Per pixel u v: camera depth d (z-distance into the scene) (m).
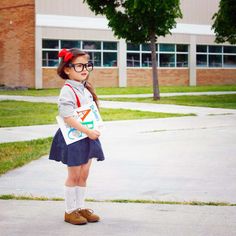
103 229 5.18
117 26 25.39
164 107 20.97
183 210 5.86
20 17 41.03
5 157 9.50
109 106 21.53
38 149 10.38
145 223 5.38
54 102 24.52
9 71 42.22
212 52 48.97
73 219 5.34
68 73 5.31
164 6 24.41
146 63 45.06
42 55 40.66
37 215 5.67
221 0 26.78
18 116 17.69
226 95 29.52
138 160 9.18
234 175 7.93
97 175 7.92
